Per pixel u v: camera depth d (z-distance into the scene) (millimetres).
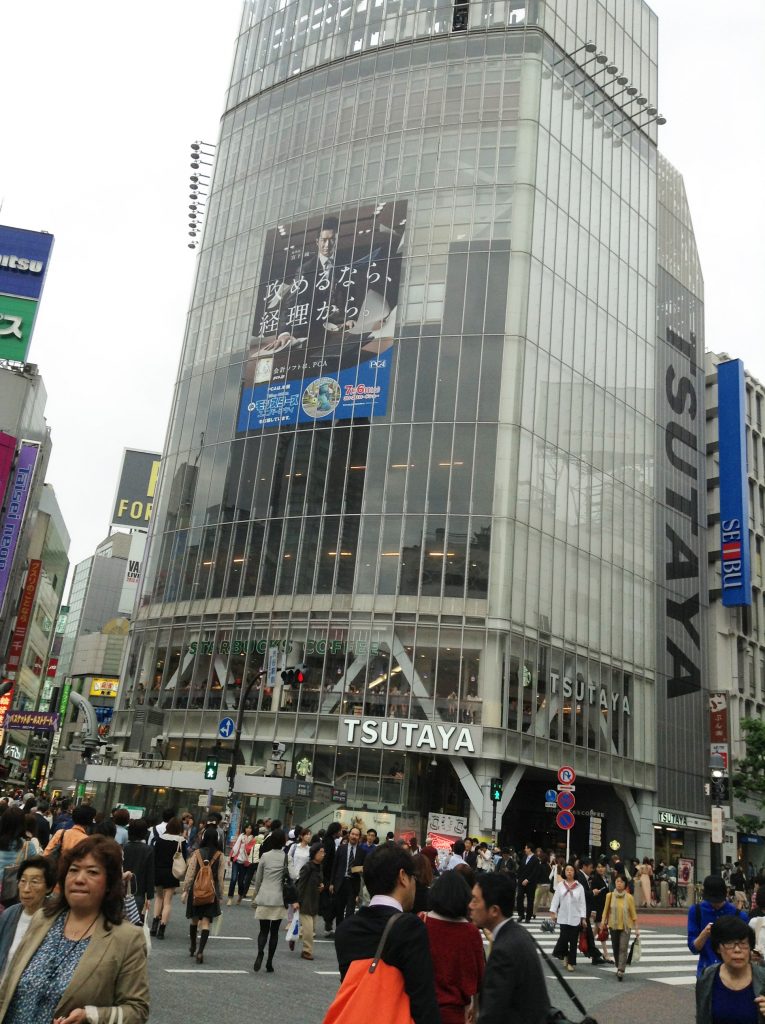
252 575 50250
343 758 44812
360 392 50656
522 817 52938
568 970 17469
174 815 15844
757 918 10148
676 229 66000
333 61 59625
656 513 57531
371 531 48125
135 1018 4176
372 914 4711
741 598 61531
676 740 54844
